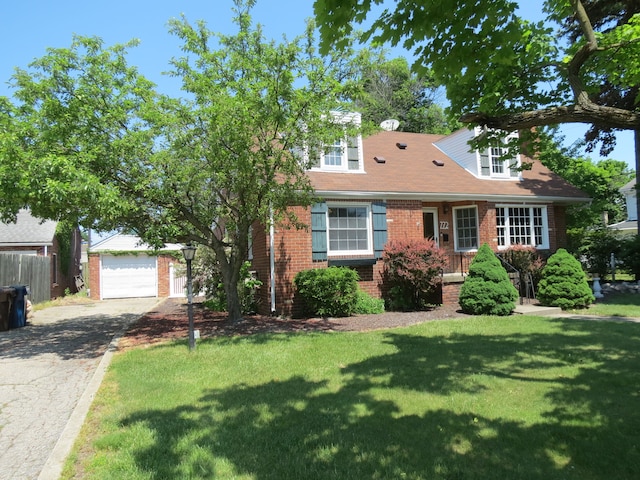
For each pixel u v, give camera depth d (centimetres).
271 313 1227
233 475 346
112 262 2231
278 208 981
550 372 604
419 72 420
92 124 865
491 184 1612
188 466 360
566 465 355
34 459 404
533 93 698
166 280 2311
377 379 588
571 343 773
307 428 431
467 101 662
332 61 964
